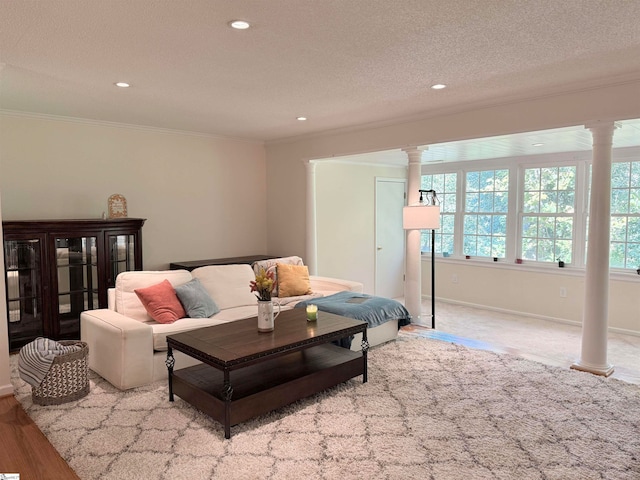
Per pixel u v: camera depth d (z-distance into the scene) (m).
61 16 2.26
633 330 5.43
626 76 3.29
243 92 3.74
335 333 3.28
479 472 2.32
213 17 2.29
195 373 3.16
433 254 5.30
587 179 5.84
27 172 4.51
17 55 2.82
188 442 2.61
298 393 3.04
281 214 6.31
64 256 4.41
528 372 3.71
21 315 4.21
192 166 5.70
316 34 2.52
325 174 6.48
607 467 2.37
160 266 5.46
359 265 7.05
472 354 4.17
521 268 6.38
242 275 4.76
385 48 2.75
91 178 4.91
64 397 3.11
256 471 2.33
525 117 3.90
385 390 3.35
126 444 2.59
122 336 3.30
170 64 3.01
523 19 2.34
